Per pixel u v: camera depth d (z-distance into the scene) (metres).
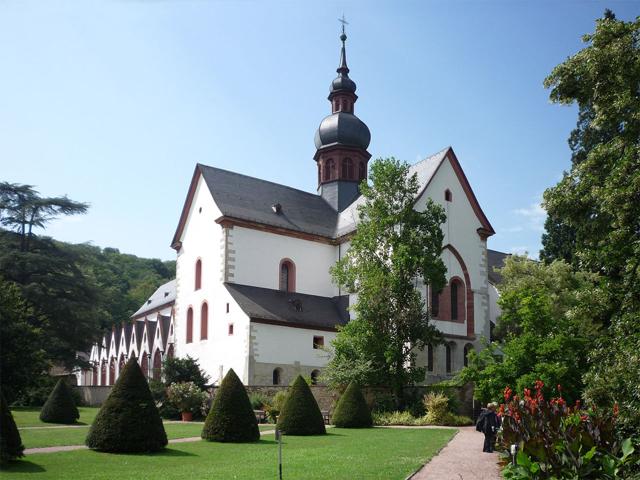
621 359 16.08
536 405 14.98
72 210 56.34
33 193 55.44
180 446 21.28
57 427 27.45
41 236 55.91
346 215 51.25
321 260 48.66
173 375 37.62
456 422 32.38
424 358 41.53
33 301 49.44
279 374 40.53
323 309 45.88
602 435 13.65
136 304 108.81
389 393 35.72
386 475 14.98
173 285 79.75
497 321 46.22
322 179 54.84
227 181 47.84
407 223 36.59
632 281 17.56
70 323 51.41
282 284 46.31
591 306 18.41
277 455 18.97
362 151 54.94
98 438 19.41
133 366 20.53
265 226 45.56
